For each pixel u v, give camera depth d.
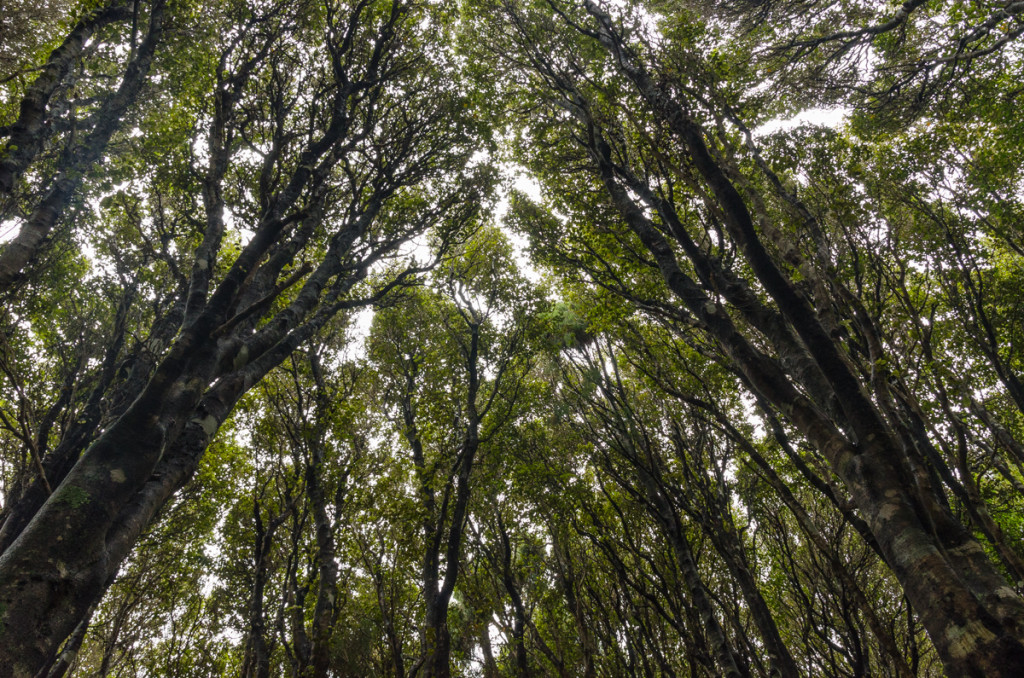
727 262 6.76
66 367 10.34
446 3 9.82
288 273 7.95
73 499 3.61
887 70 8.88
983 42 8.76
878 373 4.32
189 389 4.61
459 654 15.02
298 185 6.63
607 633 9.14
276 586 13.30
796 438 8.84
